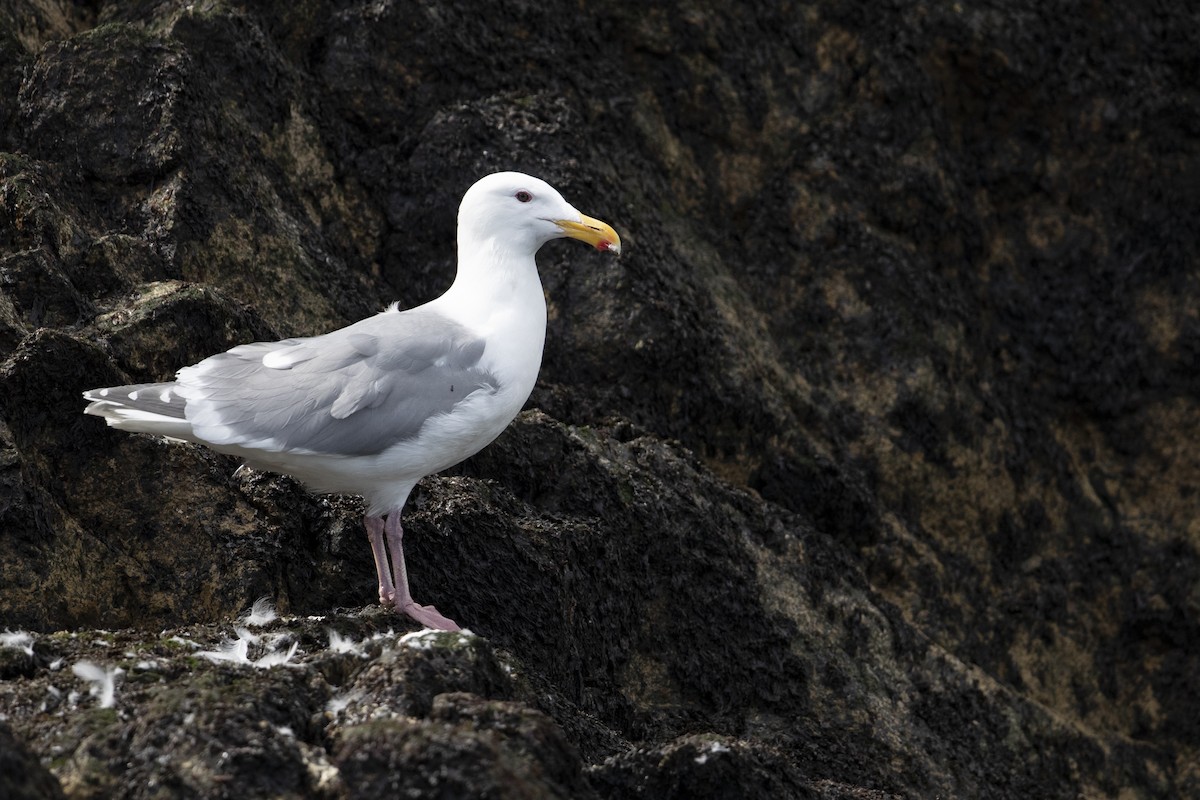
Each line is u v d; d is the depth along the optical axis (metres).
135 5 14.11
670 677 11.83
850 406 15.77
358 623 9.15
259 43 13.60
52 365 9.64
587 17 16.20
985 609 15.88
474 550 10.50
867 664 12.76
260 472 10.34
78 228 11.66
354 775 6.56
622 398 13.55
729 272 16.02
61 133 12.48
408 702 7.18
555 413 13.14
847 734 12.04
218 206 12.44
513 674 8.92
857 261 16.22
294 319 12.52
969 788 12.34
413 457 9.30
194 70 12.76
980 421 16.28
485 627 10.35
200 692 7.04
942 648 13.40
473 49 14.83
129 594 9.64
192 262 12.16
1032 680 15.96
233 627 8.90
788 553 13.10
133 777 6.57
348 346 9.27
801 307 16.11
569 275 13.80
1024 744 13.24
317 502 10.47
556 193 10.08
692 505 12.44
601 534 11.52
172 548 9.82
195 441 9.20
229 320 11.28
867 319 16.08
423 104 14.50
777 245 16.27
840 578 13.28
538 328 9.99
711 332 14.34
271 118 13.59
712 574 12.18
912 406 15.86
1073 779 13.77
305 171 13.77
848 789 9.61
